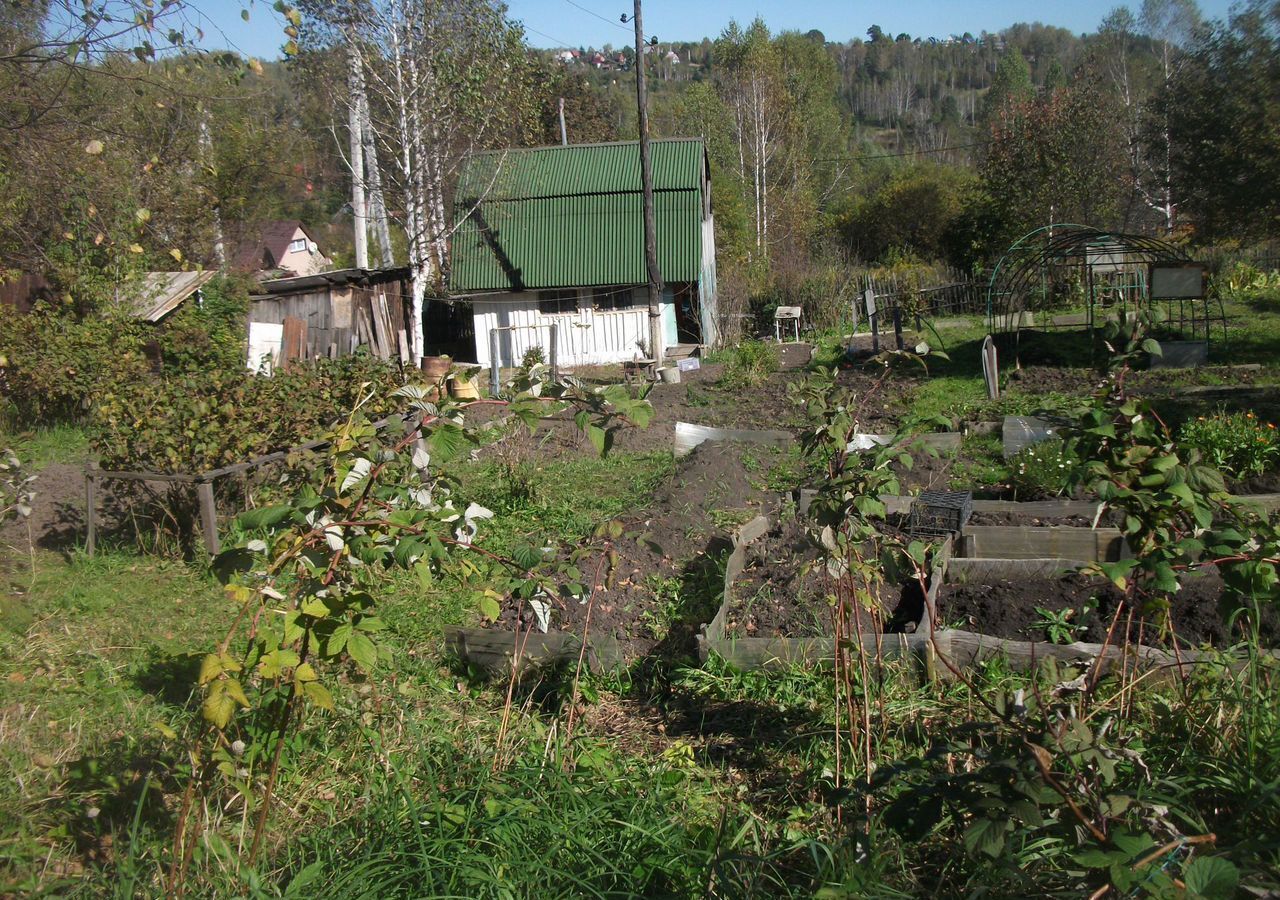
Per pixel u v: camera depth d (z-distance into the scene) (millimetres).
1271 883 2699
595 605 6980
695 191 26266
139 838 3676
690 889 3516
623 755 5062
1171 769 3826
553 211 26516
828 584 5383
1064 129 32625
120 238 14609
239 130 24844
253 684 4699
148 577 8047
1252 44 19391
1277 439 10195
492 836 3641
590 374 23859
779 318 29344
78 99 10375
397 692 5539
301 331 21859
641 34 23188
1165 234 32719
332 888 3346
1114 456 3625
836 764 4375
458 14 22656
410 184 23578
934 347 4703
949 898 3350
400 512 3424
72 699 5418
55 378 14289
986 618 6367
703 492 10055
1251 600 3541
